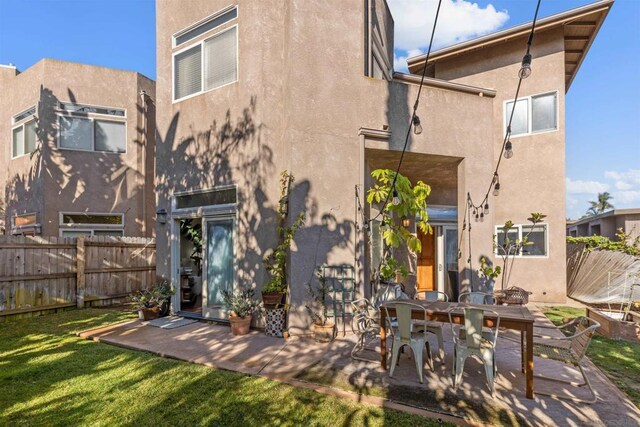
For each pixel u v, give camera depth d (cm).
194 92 823
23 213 1301
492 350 430
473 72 1160
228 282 756
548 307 963
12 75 1423
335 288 691
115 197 1321
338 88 727
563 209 1037
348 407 387
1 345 603
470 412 376
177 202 841
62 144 1253
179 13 840
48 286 870
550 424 354
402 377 466
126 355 549
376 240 891
